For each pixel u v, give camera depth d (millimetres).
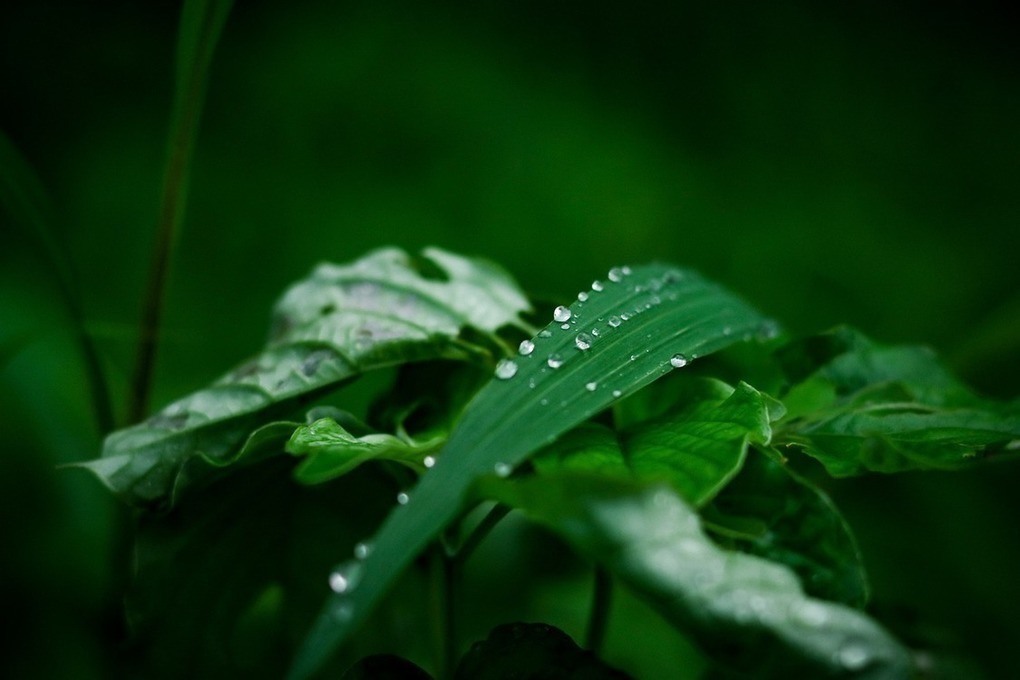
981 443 686
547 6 2137
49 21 1891
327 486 738
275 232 1669
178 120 773
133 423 799
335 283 746
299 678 618
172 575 728
